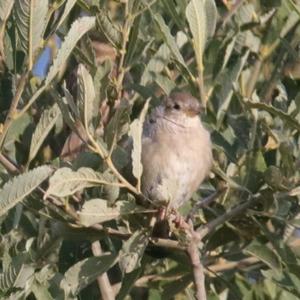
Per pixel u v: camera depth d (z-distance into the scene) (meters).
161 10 12.60
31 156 9.68
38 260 10.59
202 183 11.77
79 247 11.22
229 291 12.16
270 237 10.77
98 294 11.72
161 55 11.69
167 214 10.13
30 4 8.85
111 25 10.90
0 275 9.59
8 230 10.91
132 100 11.89
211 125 11.81
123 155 9.71
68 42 9.16
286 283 10.91
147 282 11.73
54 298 9.98
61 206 9.83
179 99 11.66
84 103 9.23
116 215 9.74
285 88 12.34
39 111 11.49
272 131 11.07
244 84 12.62
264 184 10.84
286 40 12.61
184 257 11.01
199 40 10.98
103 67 10.06
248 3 12.84
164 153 11.51
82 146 11.25
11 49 11.38
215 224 10.62
